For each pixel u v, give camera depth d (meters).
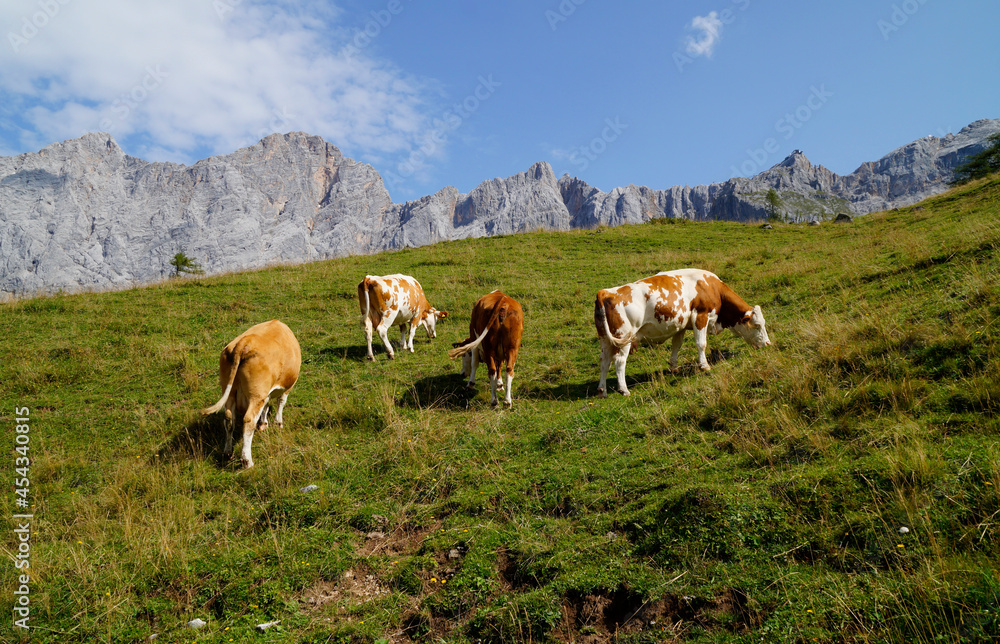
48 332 13.52
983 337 6.27
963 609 3.24
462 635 4.21
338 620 4.57
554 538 5.01
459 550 5.17
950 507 4.04
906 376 6.10
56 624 4.77
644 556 4.54
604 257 21.28
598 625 4.07
